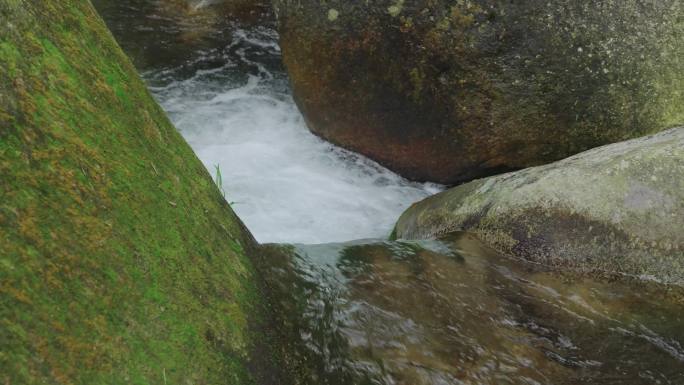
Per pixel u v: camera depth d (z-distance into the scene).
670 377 2.78
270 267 2.71
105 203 1.81
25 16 1.82
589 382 2.71
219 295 2.10
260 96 6.43
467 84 4.66
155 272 1.87
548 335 2.93
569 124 4.70
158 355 1.74
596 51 4.46
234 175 5.14
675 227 3.29
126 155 1.99
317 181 5.17
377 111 5.05
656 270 3.29
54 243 1.61
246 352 2.06
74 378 1.50
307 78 5.21
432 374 2.57
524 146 4.84
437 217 3.99
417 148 5.07
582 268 3.37
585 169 3.54
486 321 2.95
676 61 4.46
